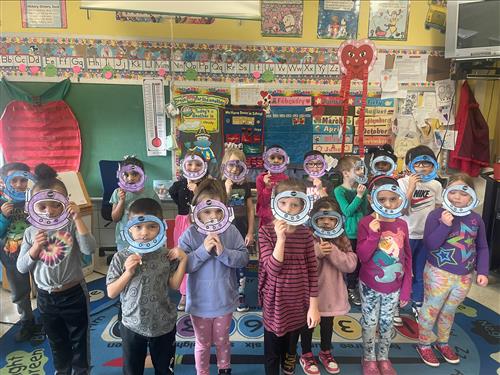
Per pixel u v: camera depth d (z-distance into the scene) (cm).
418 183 240
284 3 322
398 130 350
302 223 158
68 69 314
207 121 330
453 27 323
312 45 330
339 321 243
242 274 251
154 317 154
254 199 339
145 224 152
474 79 345
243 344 216
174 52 321
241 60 326
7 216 211
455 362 204
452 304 200
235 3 288
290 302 164
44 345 213
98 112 323
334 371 194
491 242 309
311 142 342
